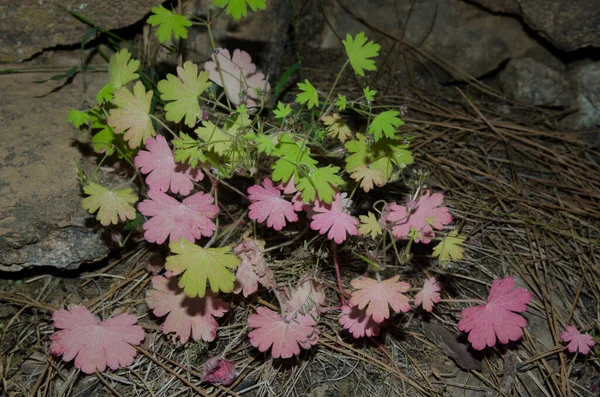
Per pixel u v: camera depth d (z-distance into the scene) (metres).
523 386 0.38
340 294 0.39
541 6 0.53
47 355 0.37
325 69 0.60
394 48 0.61
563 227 0.47
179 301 0.37
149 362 0.37
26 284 0.40
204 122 0.37
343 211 0.36
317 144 0.38
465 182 0.50
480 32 0.59
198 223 0.35
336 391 0.37
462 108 0.58
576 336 0.39
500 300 0.35
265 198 0.35
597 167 0.53
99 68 0.47
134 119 0.37
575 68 0.58
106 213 0.35
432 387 0.37
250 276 0.37
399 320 0.40
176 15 0.37
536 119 0.58
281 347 0.35
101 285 0.41
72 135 0.42
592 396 0.38
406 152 0.38
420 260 0.42
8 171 0.39
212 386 0.36
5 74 0.45
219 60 0.43
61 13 0.45
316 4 0.61
